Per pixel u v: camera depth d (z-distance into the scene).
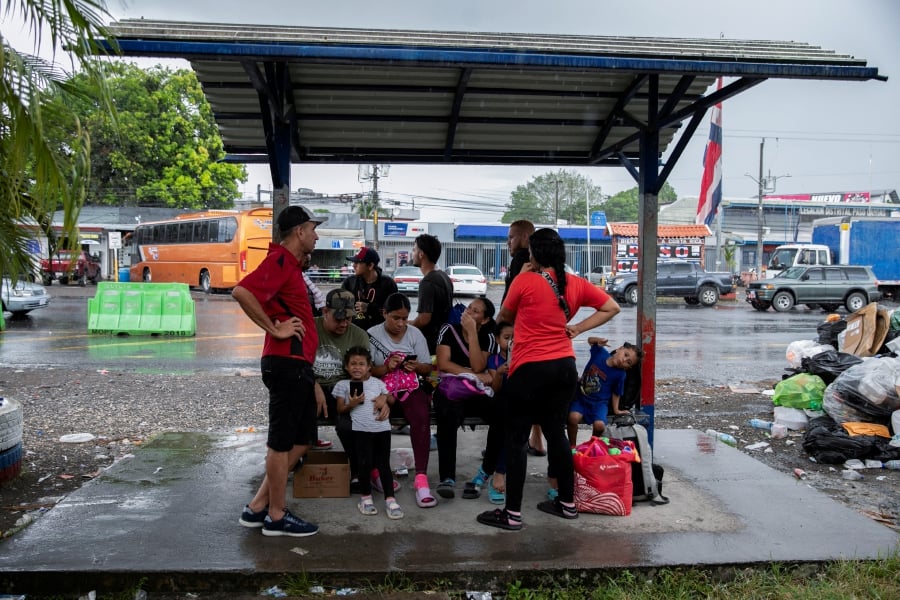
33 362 11.86
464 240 50.81
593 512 4.66
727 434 7.54
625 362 5.05
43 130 3.45
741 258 52.81
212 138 43.00
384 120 6.30
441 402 4.96
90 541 4.07
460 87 5.68
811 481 5.99
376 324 5.67
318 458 5.18
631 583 3.81
